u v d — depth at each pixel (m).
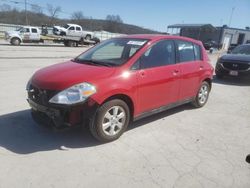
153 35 5.21
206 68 6.16
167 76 4.92
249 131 5.02
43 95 3.89
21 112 5.34
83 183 3.16
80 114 3.85
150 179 3.30
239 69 9.78
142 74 4.43
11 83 7.83
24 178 3.21
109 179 3.26
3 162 3.52
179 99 5.46
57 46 29.39
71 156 3.75
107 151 3.94
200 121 5.43
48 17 62.44
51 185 3.10
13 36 25.64
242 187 3.24
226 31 46.69
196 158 3.87
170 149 4.11
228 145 4.36
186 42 5.62
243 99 7.54
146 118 5.39
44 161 3.59
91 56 4.96
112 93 3.96
